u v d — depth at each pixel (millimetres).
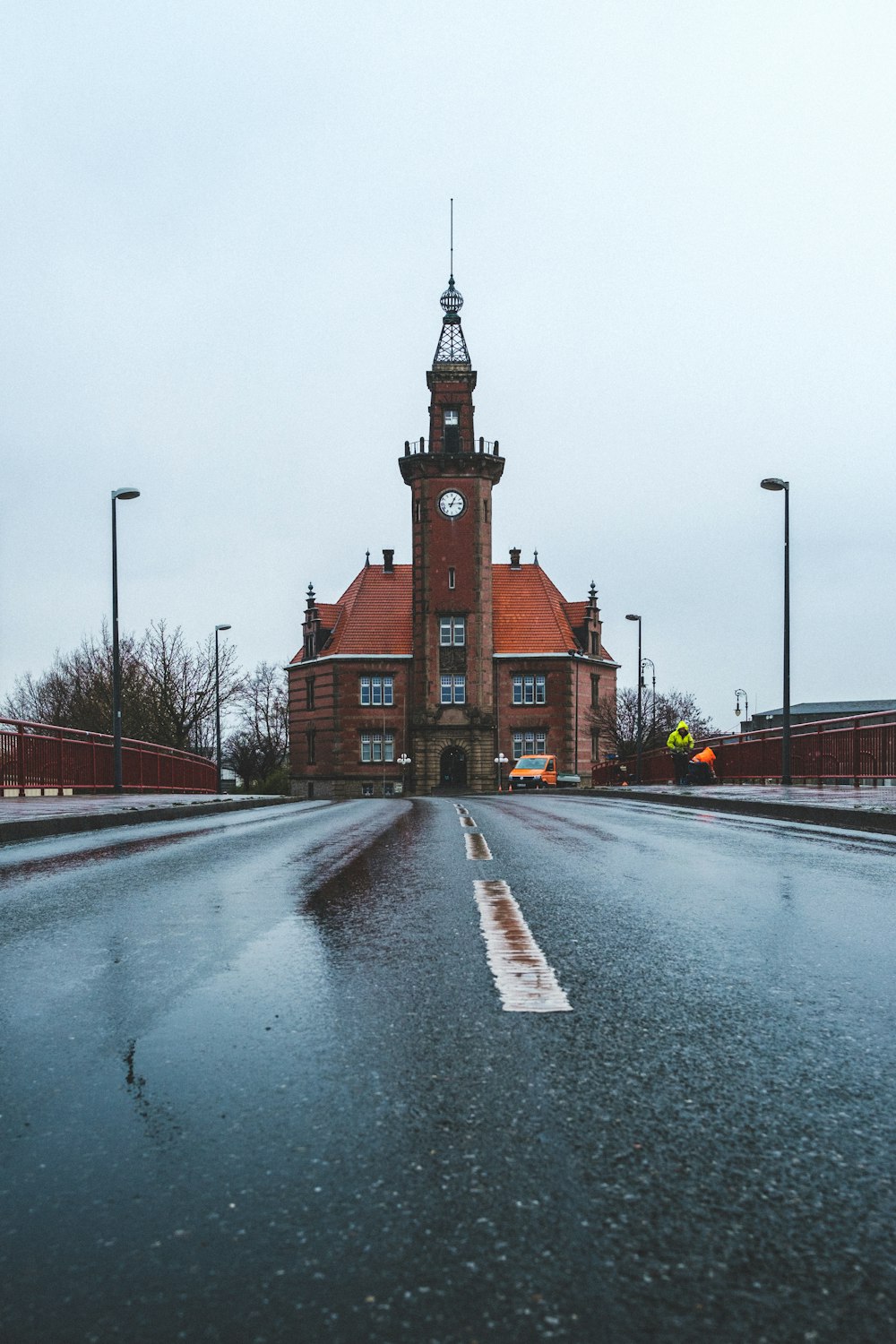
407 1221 1782
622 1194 1886
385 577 63188
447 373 58281
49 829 11602
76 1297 1560
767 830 11328
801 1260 1652
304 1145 2121
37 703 69000
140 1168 2016
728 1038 2898
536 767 53562
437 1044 2834
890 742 17734
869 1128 2217
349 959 4004
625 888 6137
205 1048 2803
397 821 14289
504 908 5312
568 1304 1523
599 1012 3170
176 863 7980
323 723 59594
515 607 61500
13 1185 1953
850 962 3922
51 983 3629
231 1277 1610
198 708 53250
